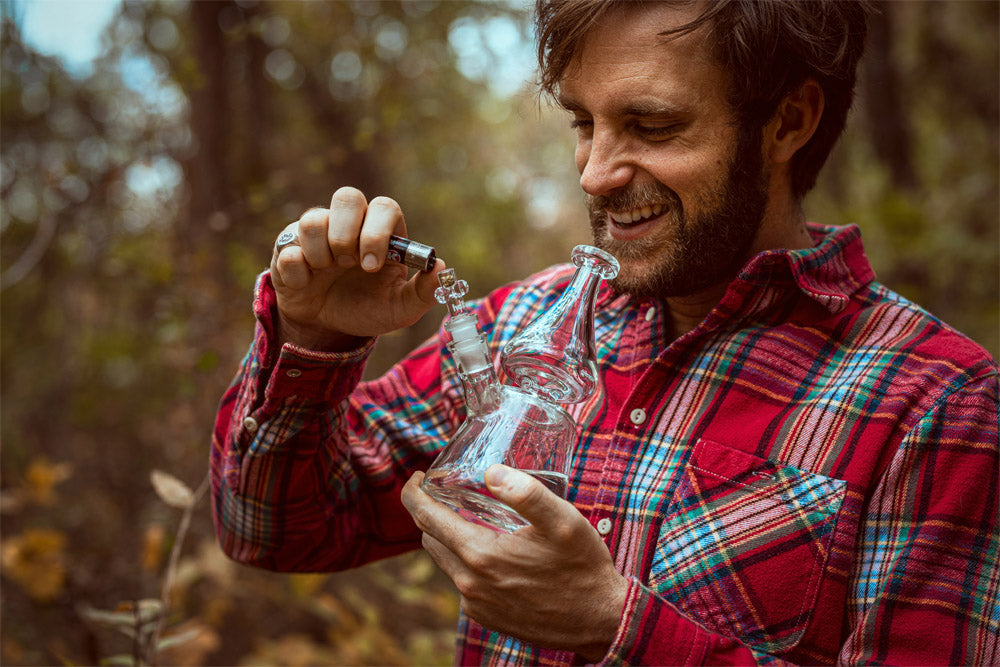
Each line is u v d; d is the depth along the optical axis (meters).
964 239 4.46
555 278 1.33
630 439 1.13
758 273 1.12
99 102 3.54
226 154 3.33
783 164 1.18
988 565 0.98
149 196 3.30
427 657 2.53
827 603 1.01
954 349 1.07
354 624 2.47
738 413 1.10
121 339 3.22
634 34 1.04
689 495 1.07
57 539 2.24
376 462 1.30
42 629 2.44
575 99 1.09
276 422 1.13
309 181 3.65
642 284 1.11
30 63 3.48
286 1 3.43
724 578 1.03
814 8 1.10
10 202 3.48
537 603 0.94
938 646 0.95
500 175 4.78
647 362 1.20
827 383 1.09
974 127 4.94
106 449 3.29
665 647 0.93
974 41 4.81
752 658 0.94
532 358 1.01
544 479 0.97
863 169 4.54
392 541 1.36
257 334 1.14
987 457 1.00
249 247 3.15
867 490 1.03
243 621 2.84
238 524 1.24
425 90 3.71
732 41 1.04
